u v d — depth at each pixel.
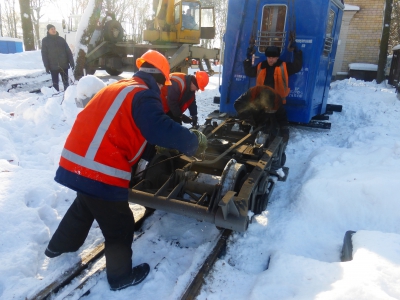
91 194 2.19
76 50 9.34
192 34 11.66
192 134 2.23
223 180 2.87
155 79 2.38
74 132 2.24
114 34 12.12
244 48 5.61
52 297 2.33
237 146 3.88
